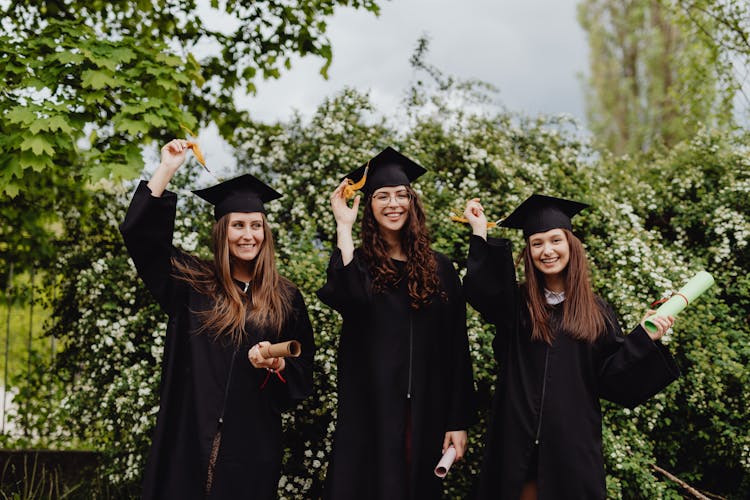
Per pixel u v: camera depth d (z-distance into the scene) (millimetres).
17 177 3734
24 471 4555
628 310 3715
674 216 5051
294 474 3762
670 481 4008
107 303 3936
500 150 4695
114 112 4434
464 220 3074
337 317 3666
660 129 10977
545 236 2875
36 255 5242
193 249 3809
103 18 5371
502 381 2861
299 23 5320
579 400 2695
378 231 3021
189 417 2678
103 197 4613
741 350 4051
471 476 3715
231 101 5629
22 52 4035
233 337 2754
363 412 2852
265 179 4484
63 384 4742
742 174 4875
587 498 2604
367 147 4340
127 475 3820
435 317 2971
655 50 12406
